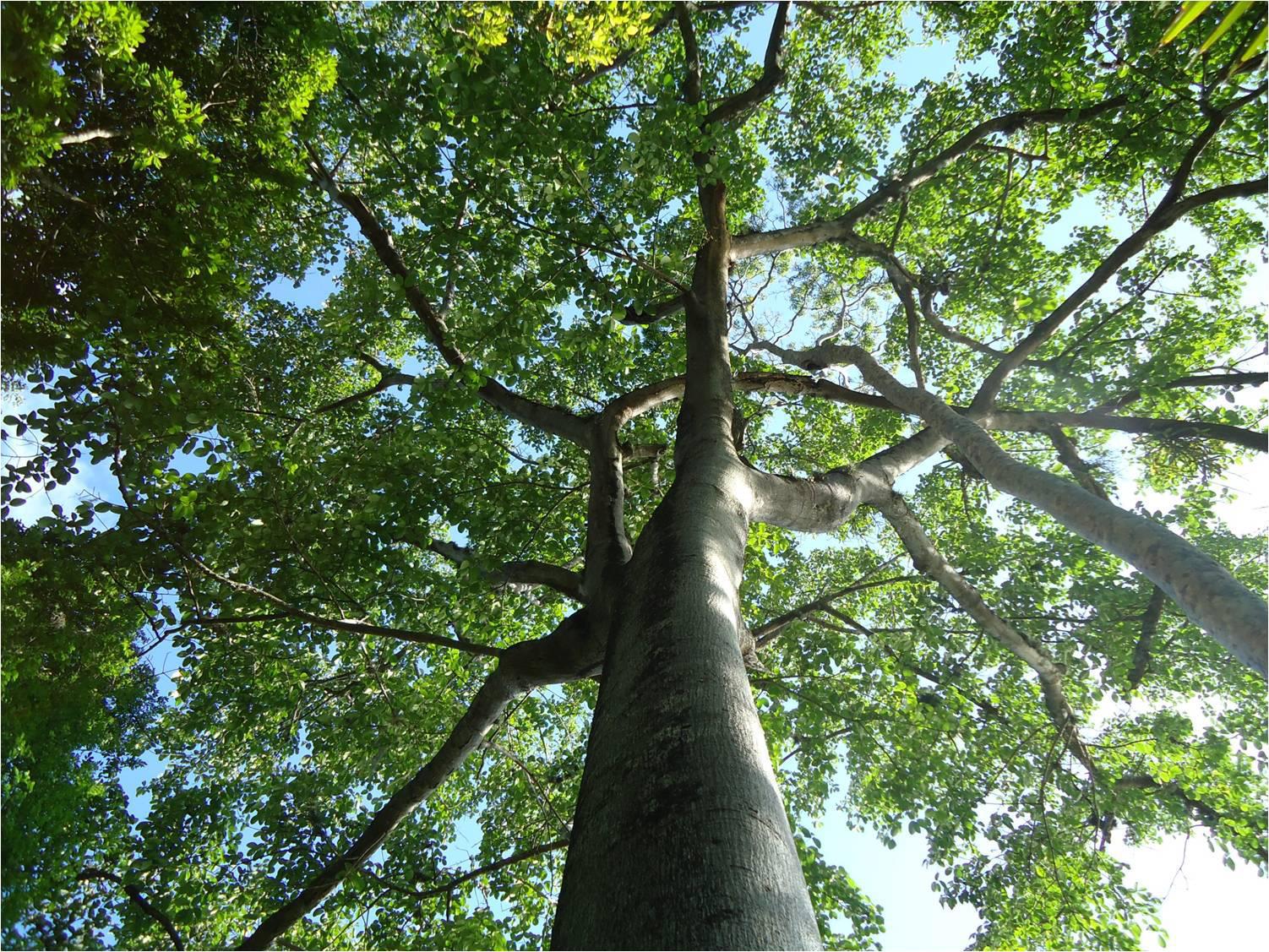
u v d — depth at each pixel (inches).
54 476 184.4
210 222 255.6
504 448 348.8
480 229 262.8
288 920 207.2
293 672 304.3
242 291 305.9
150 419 190.5
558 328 368.2
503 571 236.8
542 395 422.3
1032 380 419.5
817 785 310.8
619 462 258.7
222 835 258.2
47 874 170.1
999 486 247.9
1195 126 334.6
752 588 395.2
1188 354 367.2
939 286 407.8
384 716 306.8
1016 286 409.7
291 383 390.6
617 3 240.7
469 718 219.9
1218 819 306.5
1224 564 354.9
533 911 310.0
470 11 228.2
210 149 257.3
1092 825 326.3
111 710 241.0
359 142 325.7
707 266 302.5
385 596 282.8
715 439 211.5
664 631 125.4
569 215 249.0
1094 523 200.8
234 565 231.6
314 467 247.1
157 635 201.6
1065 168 399.2
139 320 212.7
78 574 184.5
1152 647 337.7
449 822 358.0
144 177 239.3
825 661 307.0
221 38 251.6
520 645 208.2
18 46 145.6
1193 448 354.0
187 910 236.2
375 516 257.9
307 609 269.4
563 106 242.8
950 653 361.1
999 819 329.7
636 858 82.9
